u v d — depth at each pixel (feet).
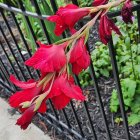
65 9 1.76
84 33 1.63
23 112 1.57
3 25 12.96
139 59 7.49
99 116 7.26
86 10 1.71
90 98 7.86
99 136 6.74
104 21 1.75
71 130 6.72
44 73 1.59
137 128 6.73
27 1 7.09
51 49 1.58
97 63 8.31
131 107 7.00
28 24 5.24
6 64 10.32
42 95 1.51
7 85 8.70
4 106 8.41
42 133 7.26
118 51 7.98
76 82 4.81
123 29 7.38
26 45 6.09
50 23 6.50
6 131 7.55
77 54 1.59
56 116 6.91
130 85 6.96
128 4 1.81
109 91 7.92
